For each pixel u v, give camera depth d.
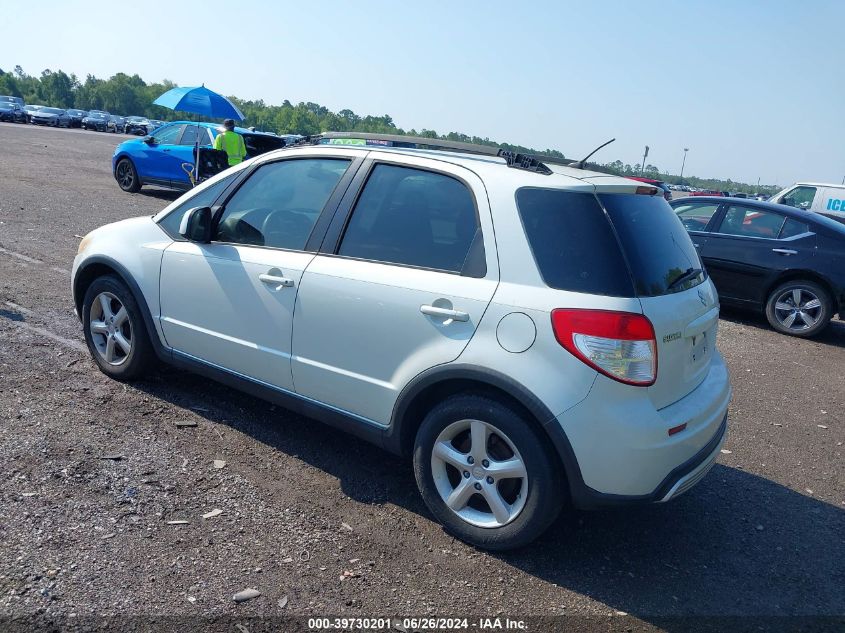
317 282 3.81
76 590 2.83
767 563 3.64
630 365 3.04
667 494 3.19
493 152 3.83
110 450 3.98
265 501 3.66
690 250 3.88
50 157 22.91
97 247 4.93
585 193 3.29
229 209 4.45
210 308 4.32
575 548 3.58
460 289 3.35
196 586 2.95
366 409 3.71
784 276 9.27
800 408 6.29
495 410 3.26
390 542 3.43
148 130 54.72
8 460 3.72
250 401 4.90
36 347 5.44
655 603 3.20
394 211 3.76
